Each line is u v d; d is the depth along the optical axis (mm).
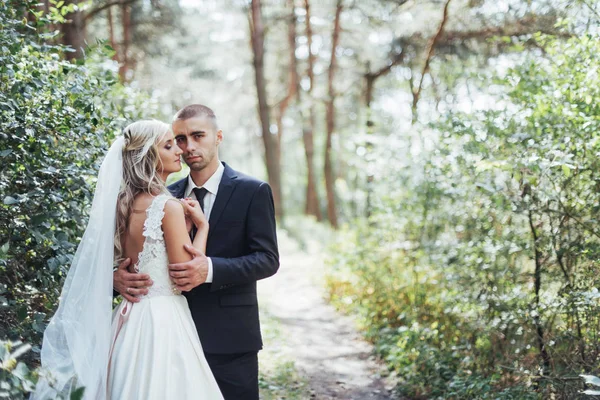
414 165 7117
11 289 3414
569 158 4152
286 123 33156
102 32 12969
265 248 3418
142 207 3117
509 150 4758
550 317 4516
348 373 6387
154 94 5812
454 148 5781
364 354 7098
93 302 2982
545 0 7164
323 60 23359
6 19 3652
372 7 13492
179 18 14844
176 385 2990
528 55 5273
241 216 3465
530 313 4488
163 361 2988
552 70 4828
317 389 5828
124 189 3137
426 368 5555
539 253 4707
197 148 3457
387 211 8031
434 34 11281
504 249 4961
